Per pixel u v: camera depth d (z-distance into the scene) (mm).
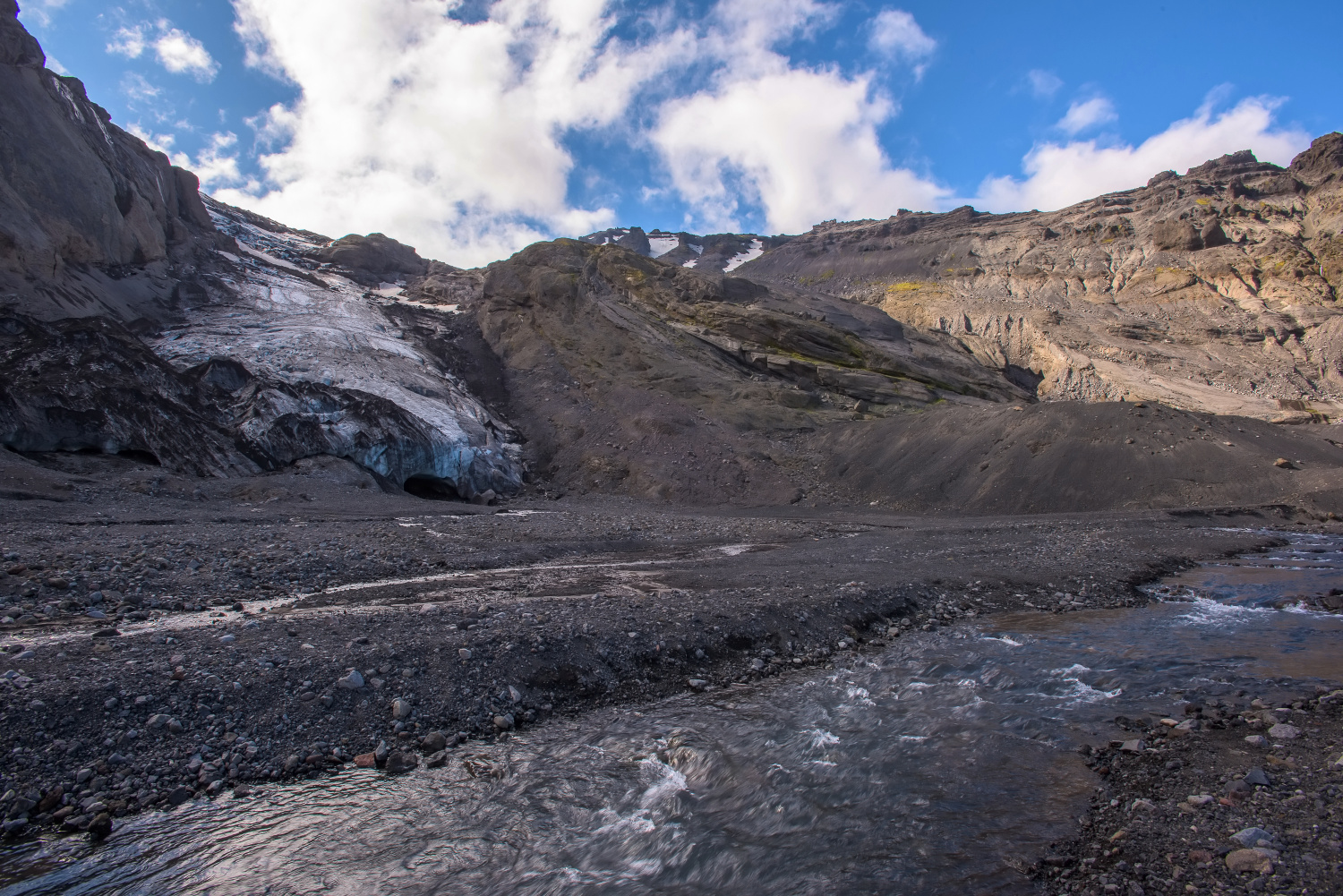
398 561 17391
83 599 11852
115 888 5598
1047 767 7441
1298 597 16438
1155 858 5352
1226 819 5773
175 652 9422
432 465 37000
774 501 39281
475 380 53656
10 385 25516
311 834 6461
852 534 28422
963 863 5691
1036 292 94438
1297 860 4965
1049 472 36469
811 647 12422
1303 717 8078
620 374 52969
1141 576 18812
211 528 18969
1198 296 81625
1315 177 98562
